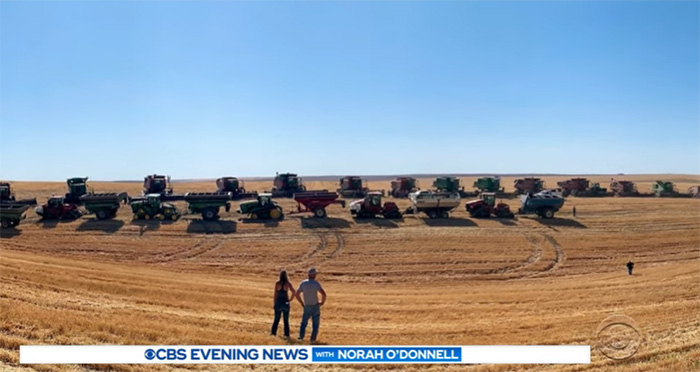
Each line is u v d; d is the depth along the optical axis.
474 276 37.09
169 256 41.16
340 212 61.75
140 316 16.03
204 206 55.12
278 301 14.53
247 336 14.04
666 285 26.27
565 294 26.38
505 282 35.56
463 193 84.81
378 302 24.05
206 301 21.11
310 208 57.62
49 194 81.00
